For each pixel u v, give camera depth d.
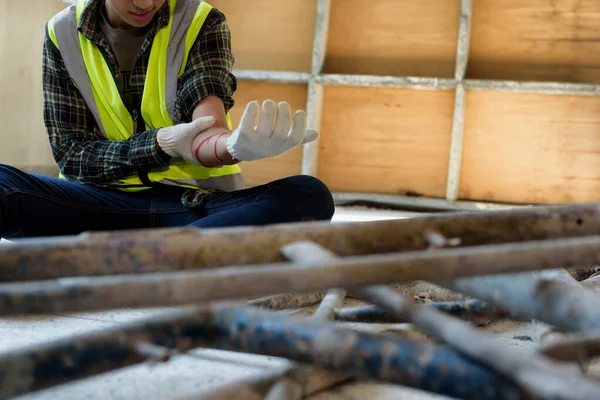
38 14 4.53
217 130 2.13
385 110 5.16
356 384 1.28
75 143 2.32
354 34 5.17
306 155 5.09
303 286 0.91
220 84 2.29
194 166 2.33
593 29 4.79
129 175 2.24
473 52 5.00
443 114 5.05
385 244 1.18
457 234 1.19
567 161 4.91
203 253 1.07
